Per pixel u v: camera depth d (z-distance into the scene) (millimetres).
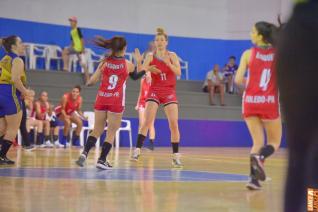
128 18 25938
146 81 16141
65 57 22016
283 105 2879
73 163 10070
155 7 26547
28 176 7441
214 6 27562
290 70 2828
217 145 22906
